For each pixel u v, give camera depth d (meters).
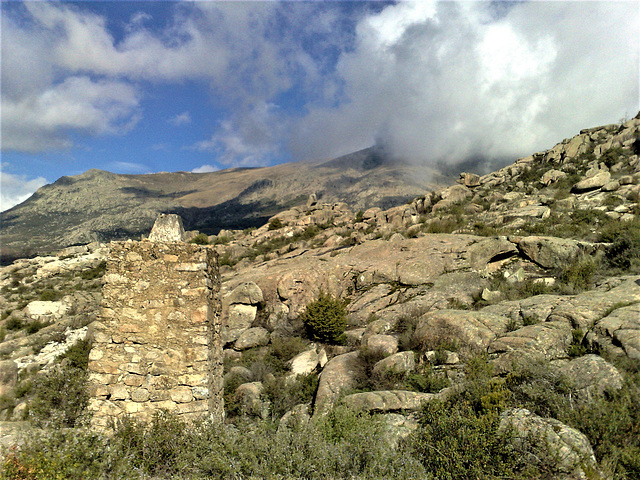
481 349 11.00
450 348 11.59
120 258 7.86
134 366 7.44
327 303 17.05
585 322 10.39
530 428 6.22
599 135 44.56
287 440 6.42
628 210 25.08
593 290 13.37
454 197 40.50
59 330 24.44
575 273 16.05
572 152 43.56
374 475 5.80
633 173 32.62
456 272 19.72
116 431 6.85
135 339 7.55
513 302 13.51
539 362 8.91
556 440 5.89
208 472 5.86
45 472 4.86
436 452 6.33
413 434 7.05
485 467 5.74
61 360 15.80
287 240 41.22
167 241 8.23
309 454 6.16
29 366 17.50
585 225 23.33
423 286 19.14
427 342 12.30
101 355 7.47
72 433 5.88
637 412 6.45
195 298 7.83
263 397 11.14
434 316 12.83
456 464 5.90
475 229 27.22
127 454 5.77
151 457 6.21
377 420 7.43
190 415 7.29
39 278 43.38
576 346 9.77
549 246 18.92
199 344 7.64
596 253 18.00
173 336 7.62
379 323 15.47
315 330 16.59
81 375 7.83
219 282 9.12
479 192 42.19
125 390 7.33
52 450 5.30
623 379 7.32
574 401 7.23
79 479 5.01
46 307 28.72
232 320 19.91
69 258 52.47
